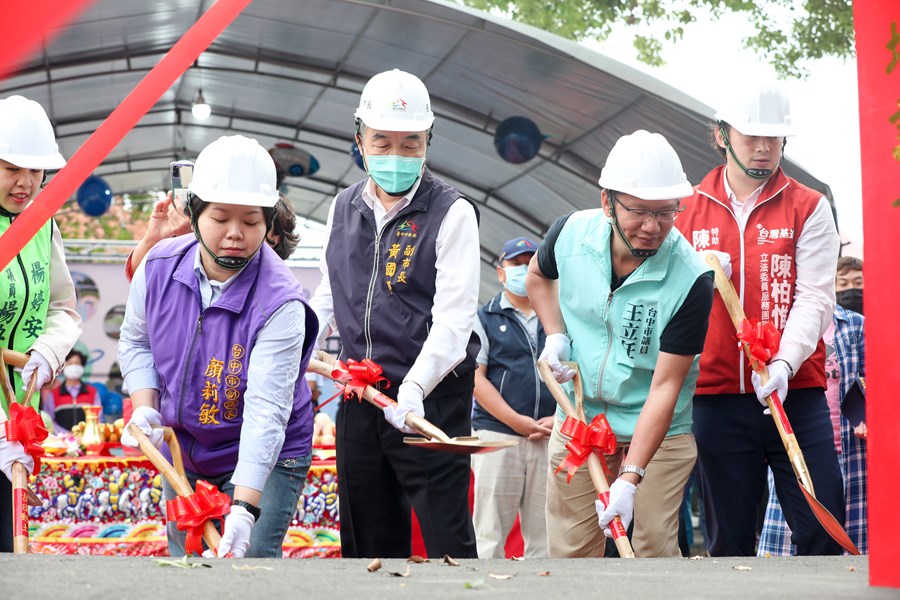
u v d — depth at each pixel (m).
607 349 3.18
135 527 4.67
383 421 3.12
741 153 3.43
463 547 3.10
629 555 2.87
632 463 3.00
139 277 2.84
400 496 3.25
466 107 9.14
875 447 1.65
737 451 3.47
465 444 2.78
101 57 8.84
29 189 3.13
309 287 10.87
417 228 3.11
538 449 5.15
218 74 9.60
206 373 2.73
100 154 2.27
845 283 4.92
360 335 3.16
